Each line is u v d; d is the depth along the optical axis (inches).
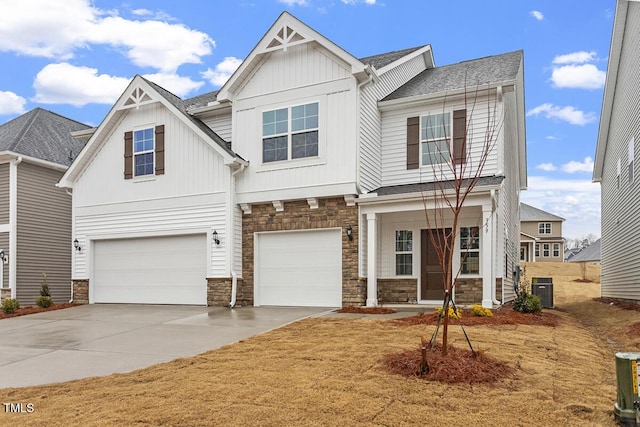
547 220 2145.7
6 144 761.0
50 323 488.7
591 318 549.3
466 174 558.6
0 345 373.4
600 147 856.9
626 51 644.7
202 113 650.8
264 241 585.0
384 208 522.9
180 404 206.7
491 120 550.6
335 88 550.0
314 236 561.3
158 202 623.5
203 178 599.5
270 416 189.9
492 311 450.6
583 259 2223.2
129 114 650.2
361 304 527.8
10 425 188.5
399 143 602.2
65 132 892.0
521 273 808.3
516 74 568.4
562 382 234.4
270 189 573.3
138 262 638.5
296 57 572.4
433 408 197.2
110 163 658.8
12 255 716.7
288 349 307.7
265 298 577.9
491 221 482.3
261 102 588.4
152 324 449.4
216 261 583.5
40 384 255.8
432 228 561.6
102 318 506.9
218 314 503.5
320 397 209.8
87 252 663.8
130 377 257.8
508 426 178.9
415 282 561.9
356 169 533.3
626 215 665.0
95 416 196.2
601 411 195.0
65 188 690.2
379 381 231.0
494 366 251.9
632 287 629.9
